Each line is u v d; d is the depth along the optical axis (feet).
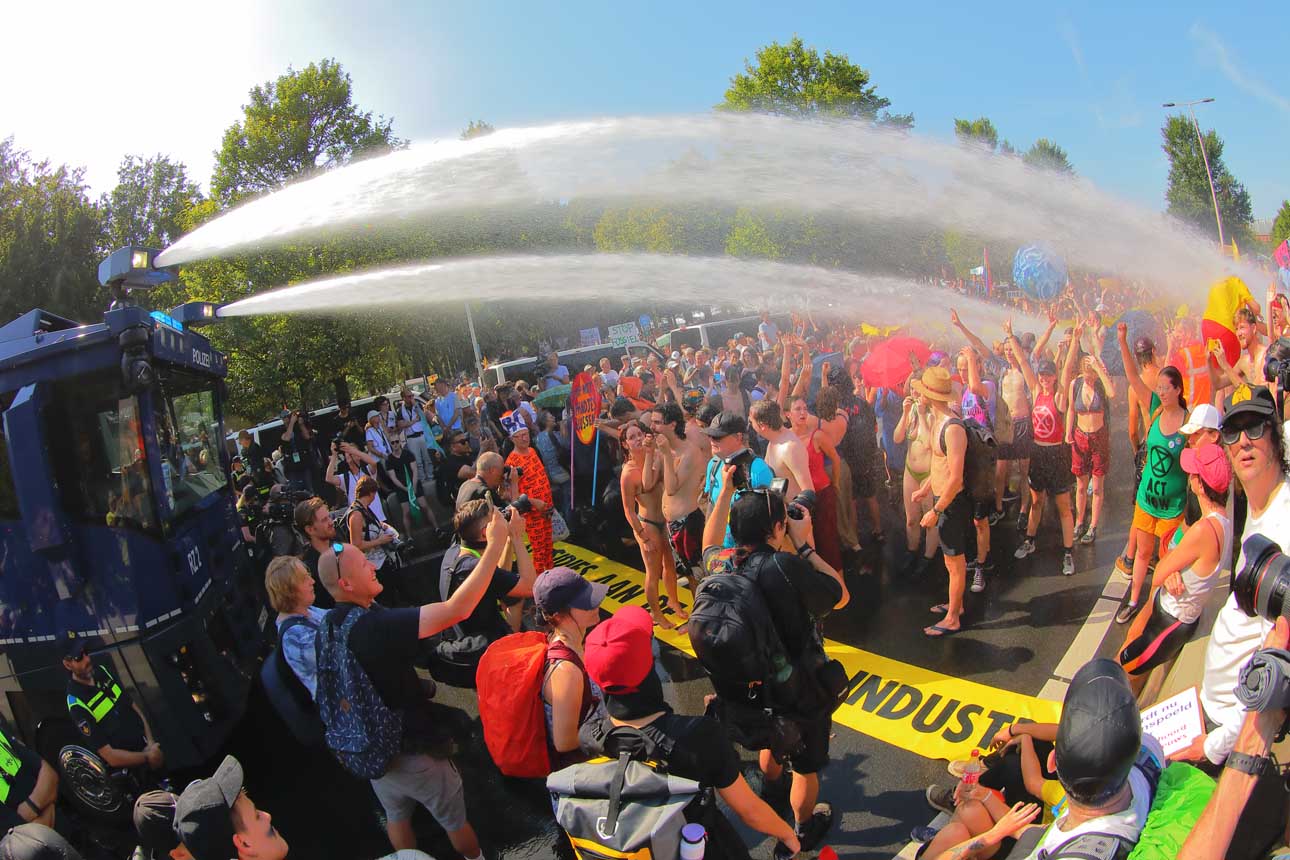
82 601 14.74
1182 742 9.79
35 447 14.05
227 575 18.48
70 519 14.43
